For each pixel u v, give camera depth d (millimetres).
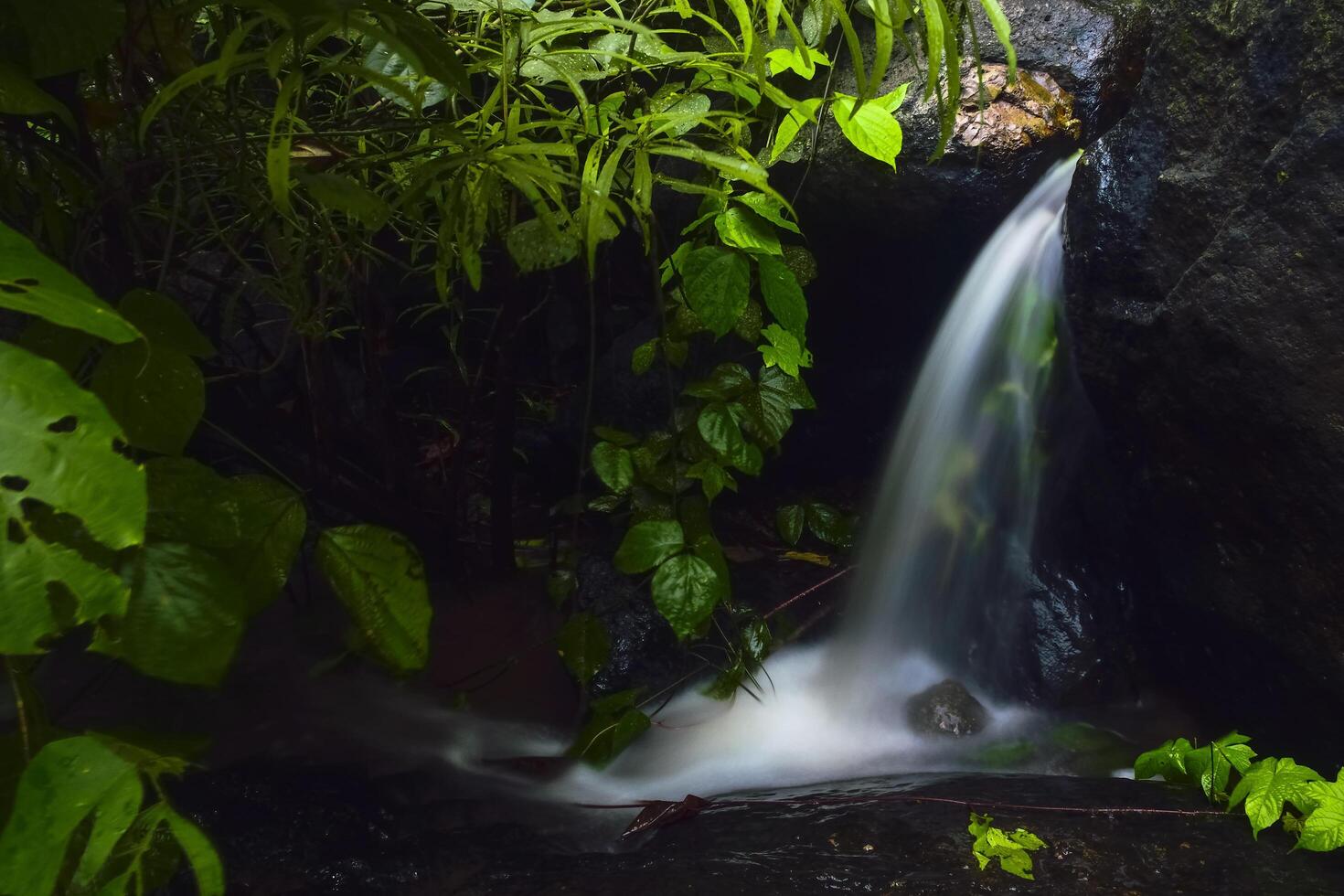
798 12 2336
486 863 1892
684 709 2732
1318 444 2088
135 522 589
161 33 1458
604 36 2008
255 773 2158
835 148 2871
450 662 2859
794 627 3076
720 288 2070
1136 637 2854
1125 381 2541
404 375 4094
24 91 934
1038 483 2969
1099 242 2531
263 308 3715
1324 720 2270
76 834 817
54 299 588
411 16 1032
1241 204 2203
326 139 1739
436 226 2561
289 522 1092
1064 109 2754
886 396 3516
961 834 1952
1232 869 1845
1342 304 2016
